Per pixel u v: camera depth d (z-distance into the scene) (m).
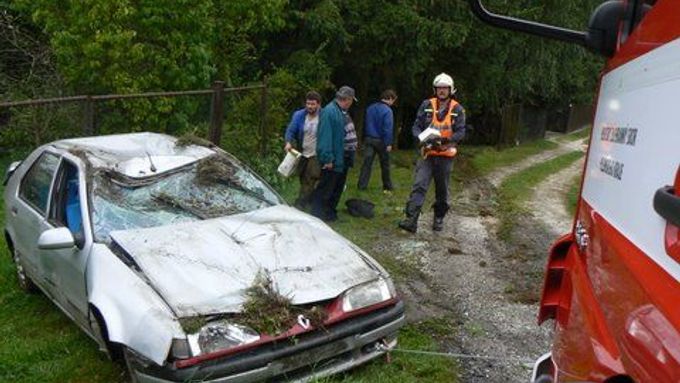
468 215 9.95
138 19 9.41
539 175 15.50
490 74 18.05
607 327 1.86
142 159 5.23
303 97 14.34
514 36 17.11
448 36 14.62
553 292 2.80
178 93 8.91
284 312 3.91
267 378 3.83
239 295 3.93
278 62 15.25
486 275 6.98
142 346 3.70
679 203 1.37
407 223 8.41
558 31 2.82
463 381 4.57
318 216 8.57
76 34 9.36
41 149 5.74
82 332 5.00
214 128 9.44
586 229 2.43
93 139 5.68
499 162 17.61
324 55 14.84
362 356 4.30
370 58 15.65
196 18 9.79
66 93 10.51
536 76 19.53
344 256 4.55
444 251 7.79
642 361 1.50
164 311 3.75
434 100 8.18
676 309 1.37
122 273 4.07
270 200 5.38
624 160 2.03
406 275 6.84
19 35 11.95
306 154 8.59
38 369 4.46
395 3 15.02
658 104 1.76
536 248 8.23
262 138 10.64
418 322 5.57
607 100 2.48
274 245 4.46
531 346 5.20
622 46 2.34
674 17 1.69
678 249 1.40
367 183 11.21
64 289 4.77
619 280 1.80
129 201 4.82
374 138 10.99
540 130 26.47
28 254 5.43
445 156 8.23
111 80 9.27
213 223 4.71
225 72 11.80
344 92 8.13
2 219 7.62
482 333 5.42
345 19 14.84
